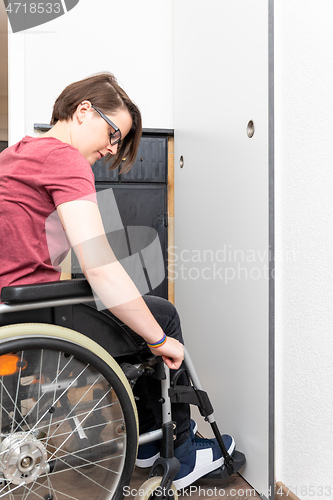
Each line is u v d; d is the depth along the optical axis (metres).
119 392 0.97
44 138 1.01
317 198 1.10
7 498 0.89
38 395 0.91
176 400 1.16
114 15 2.07
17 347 0.86
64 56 2.01
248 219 1.40
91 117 1.06
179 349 1.05
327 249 1.06
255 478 1.37
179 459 1.24
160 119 2.13
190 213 1.91
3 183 0.97
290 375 1.23
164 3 2.12
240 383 1.46
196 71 1.82
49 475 0.93
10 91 1.95
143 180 2.10
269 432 1.29
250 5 1.36
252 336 1.38
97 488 0.98
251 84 1.37
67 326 0.98
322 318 1.09
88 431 0.97
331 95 1.04
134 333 1.12
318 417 1.10
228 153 1.54
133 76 2.10
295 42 1.19
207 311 1.73
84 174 0.94
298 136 1.18
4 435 0.88
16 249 0.96
